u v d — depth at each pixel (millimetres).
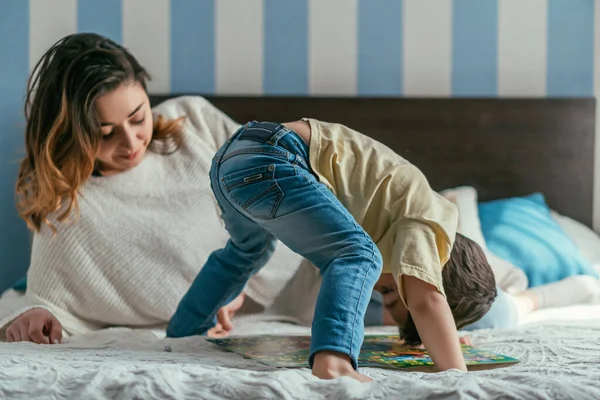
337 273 1186
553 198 2854
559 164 2850
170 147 2133
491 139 2826
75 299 1891
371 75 2883
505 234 2393
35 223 1923
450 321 1243
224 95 2787
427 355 1367
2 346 1392
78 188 1908
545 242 2369
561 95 2928
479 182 2822
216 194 1446
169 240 1971
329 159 1399
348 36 2871
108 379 1005
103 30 2793
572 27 2922
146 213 1991
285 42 2857
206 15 2830
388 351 1410
